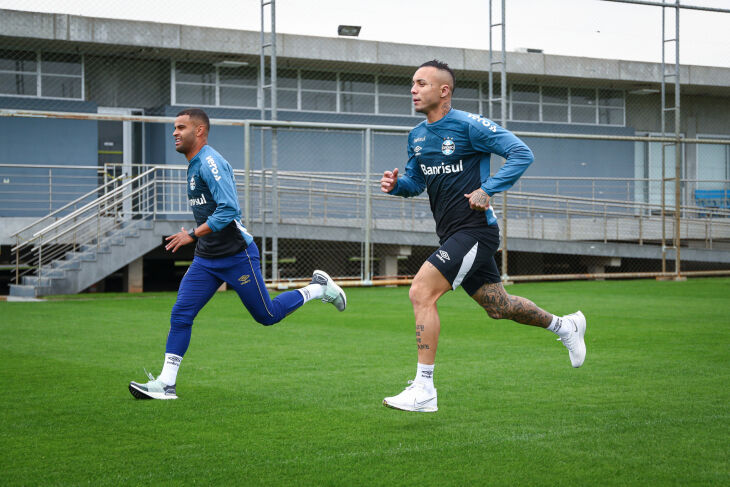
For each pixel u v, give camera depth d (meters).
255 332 8.64
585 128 27.11
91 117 12.29
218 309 11.24
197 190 5.37
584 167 27.05
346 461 3.69
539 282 17.45
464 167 4.57
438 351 7.14
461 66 23.78
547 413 4.65
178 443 4.04
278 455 3.80
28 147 20.67
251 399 5.13
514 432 4.21
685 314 10.39
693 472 3.49
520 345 7.51
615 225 21.94
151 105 22.56
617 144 27.66
